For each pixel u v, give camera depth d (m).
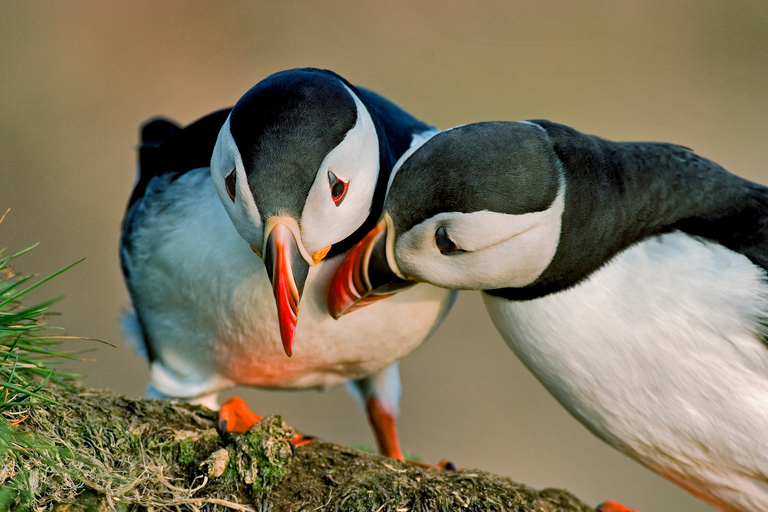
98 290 19.31
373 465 7.59
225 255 7.97
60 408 7.11
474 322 20.61
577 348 7.68
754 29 27.22
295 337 8.34
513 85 25.41
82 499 6.52
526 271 7.45
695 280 7.34
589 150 7.47
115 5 26.78
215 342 8.62
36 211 20.88
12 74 24.28
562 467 17.58
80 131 23.08
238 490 7.18
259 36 26.72
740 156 23.06
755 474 7.71
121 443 7.12
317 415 17.94
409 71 25.83
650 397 7.62
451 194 6.97
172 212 8.22
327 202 6.78
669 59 26.33
